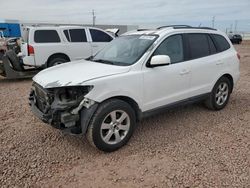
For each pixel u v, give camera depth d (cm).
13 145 409
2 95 720
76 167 350
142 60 414
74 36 1013
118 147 394
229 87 576
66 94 366
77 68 419
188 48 484
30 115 547
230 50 573
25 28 970
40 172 338
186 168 345
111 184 315
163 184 313
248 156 373
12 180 321
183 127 479
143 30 508
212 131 462
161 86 435
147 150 394
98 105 367
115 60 443
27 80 945
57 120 359
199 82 501
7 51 940
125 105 389
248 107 596
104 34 1102
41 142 420
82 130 365
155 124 491
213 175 328
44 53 938
